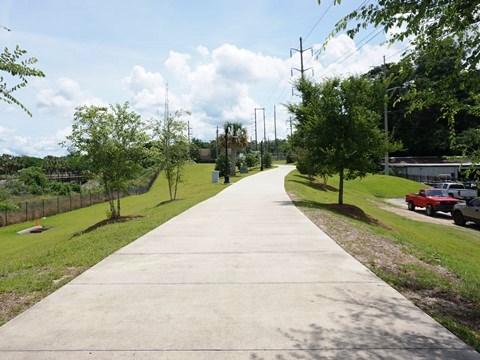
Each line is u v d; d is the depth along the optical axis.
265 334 3.92
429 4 3.99
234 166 55.84
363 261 6.95
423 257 8.22
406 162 68.56
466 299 5.20
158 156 25.41
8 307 4.84
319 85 19.38
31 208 29.80
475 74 4.27
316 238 9.09
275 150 131.62
